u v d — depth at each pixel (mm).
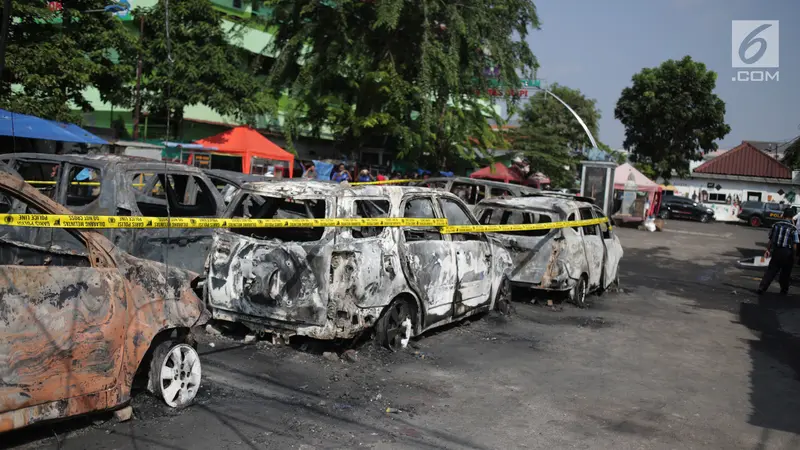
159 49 18516
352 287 5922
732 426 5414
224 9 24656
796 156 26891
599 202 23484
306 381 5602
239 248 6238
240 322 6406
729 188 55625
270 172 21000
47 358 3701
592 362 7164
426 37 20938
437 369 6324
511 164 33938
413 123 23281
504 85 23453
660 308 11414
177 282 4715
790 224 14141
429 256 7012
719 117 49250
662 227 33812
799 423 5621
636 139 51875
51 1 15781
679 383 6613
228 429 4457
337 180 16812
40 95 15609
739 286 15500
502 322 8742
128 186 7488
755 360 7945
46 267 3801
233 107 19891
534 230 10578
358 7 21484
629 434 5043
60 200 7527
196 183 9258
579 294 10562
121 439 4133
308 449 4258
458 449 4477
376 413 5027
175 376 4758
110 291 4117
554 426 5078
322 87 22688
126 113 22859
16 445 3891
